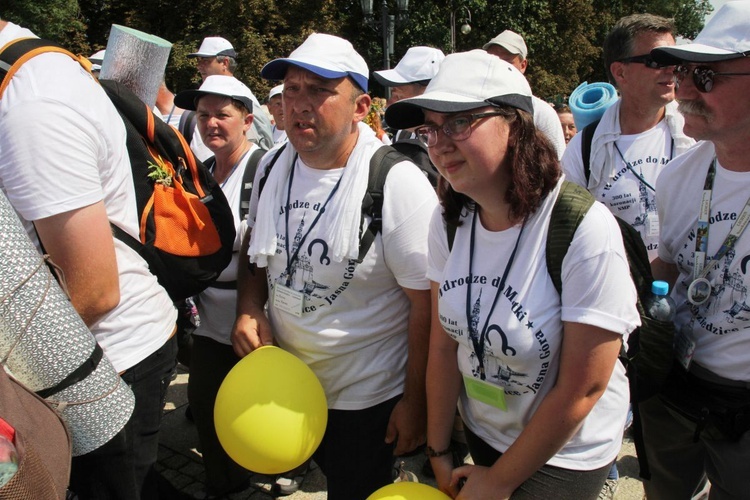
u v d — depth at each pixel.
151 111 2.00
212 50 5.29
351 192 1.79
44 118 1.45
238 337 2.05
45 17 16.33
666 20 2.43
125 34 2.16
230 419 1.73
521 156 1.34
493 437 1.65
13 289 1.24
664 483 2.14
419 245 1.79
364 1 10.46
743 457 1.71
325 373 1.95
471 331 1.51
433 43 21.16
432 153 1.40
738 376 1.73
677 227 1.95
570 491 1.51
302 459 1.76
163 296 1.95
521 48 4.35
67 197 1.48
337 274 1.82
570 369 1.38
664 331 1.72
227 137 2.87
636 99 2.54
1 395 1.11
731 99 1.54
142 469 1.86
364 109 1.89
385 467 2.06
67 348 1.34
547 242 1.37
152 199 1.94
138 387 1.80
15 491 1.01
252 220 2.24
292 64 1.74
